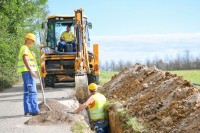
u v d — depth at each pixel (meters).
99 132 11.01
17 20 24.56
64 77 17.98
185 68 76.94
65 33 18.47
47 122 8.71
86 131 8.23
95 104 11.12
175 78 10.07
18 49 25.62
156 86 11.33
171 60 78.19
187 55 77.12
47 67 17.62
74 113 9.82
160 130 7.90
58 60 17.66
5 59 22.28
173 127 7.68
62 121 8.75
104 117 11.21
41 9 30.67
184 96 8.62
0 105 12.00
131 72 14.38
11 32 24.47
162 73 12.04
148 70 13.20
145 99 10.19
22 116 9.72
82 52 16.67
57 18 18.64
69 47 18.08
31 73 9.40
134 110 9.88
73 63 17.64
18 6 23.95
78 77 14.00
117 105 10.85
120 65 76.25
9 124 8.73
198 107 7.73
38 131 7.96
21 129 8.18
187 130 7.11
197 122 7.08
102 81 19.92
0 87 18.67
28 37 9.43
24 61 9.27
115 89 13.93
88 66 16.75
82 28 16.86
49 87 18.33
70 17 18.67
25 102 9.62
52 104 10.77
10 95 15.36
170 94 9.25
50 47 18.53
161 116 8.47
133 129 8.45
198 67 76.06
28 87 9.50
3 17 23.12
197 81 24.70
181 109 8.04
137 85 12.53
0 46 21.94
